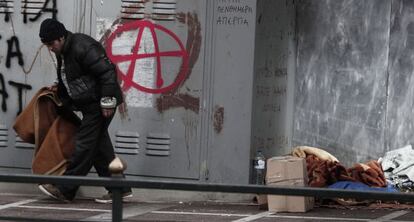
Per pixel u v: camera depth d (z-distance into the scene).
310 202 9.46
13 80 10.16
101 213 9.09
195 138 9.95
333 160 10.25
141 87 10.01
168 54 9.95
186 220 8.83
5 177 5.57
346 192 5.29
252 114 10.27
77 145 9.25
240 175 9.90
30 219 5.77
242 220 8.89
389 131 10.68
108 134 9.62
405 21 10.59
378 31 10.68
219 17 9.84
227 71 9.86
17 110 10.16
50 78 10.10
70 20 10.06
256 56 10.38
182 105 9.95
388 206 9.68
